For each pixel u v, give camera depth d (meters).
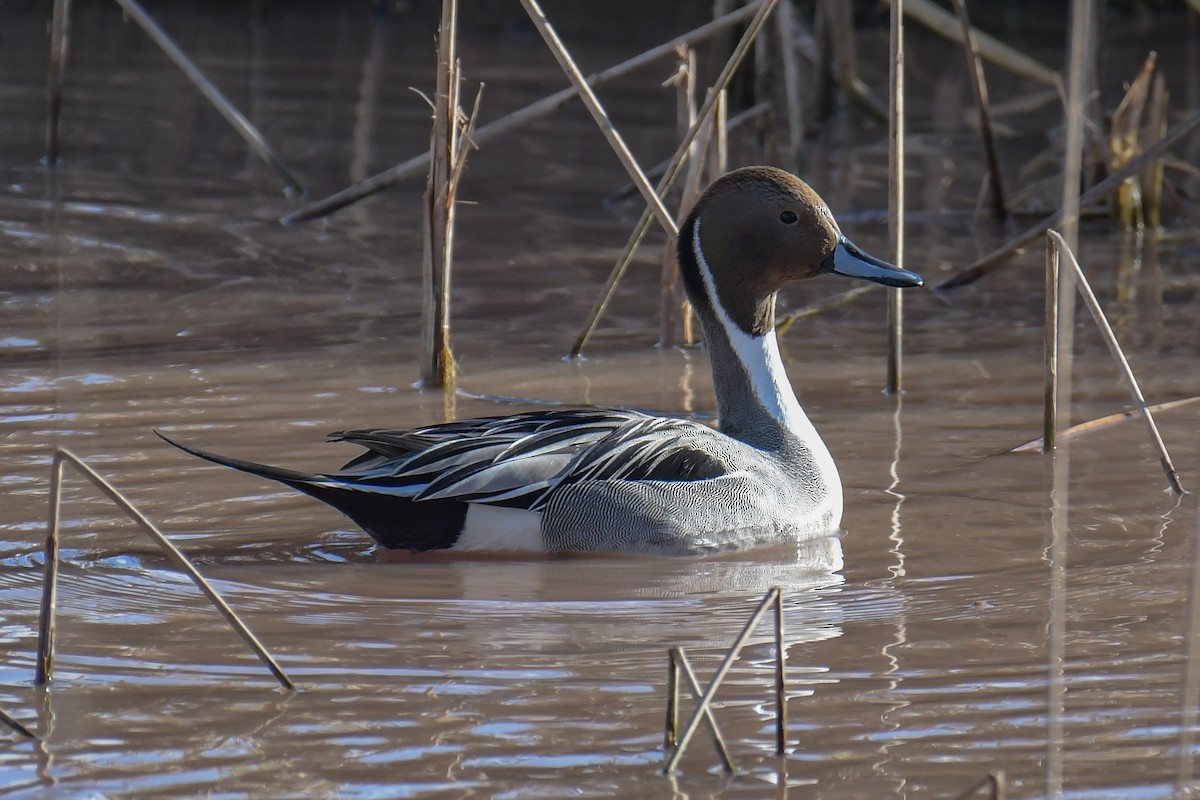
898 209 13.66
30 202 20.00
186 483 11.36
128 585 9.62
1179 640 8.78
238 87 27.11
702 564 10.40
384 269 17.70
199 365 14.11
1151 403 13.46
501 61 29.36
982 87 19.95
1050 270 12.20
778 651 7.39
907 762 7.36
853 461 12.23
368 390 13.58
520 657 8.63
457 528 10.41
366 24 33.41
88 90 26.58
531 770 7.27
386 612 9.34
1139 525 10.76
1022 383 14.12
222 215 19.80
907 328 15.98
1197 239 19.70
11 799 6.95
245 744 7.50
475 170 22.58
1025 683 8.25
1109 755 7.44
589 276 17.64
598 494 10.43
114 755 7.37
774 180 11.48
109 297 16.25
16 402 12.88
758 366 11.46
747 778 7.21
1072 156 8.80
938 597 9.59
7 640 8.72
